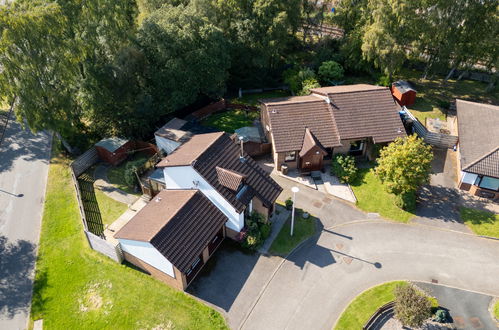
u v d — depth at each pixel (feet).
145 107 144.05
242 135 143.84
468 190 125.29
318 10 205.46
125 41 145.07
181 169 105.40
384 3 158.10
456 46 161.27
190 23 149.79
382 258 105.40
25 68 120.47
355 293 96.68
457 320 90.89
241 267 103.55
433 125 154.61
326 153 130.93
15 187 133.08
